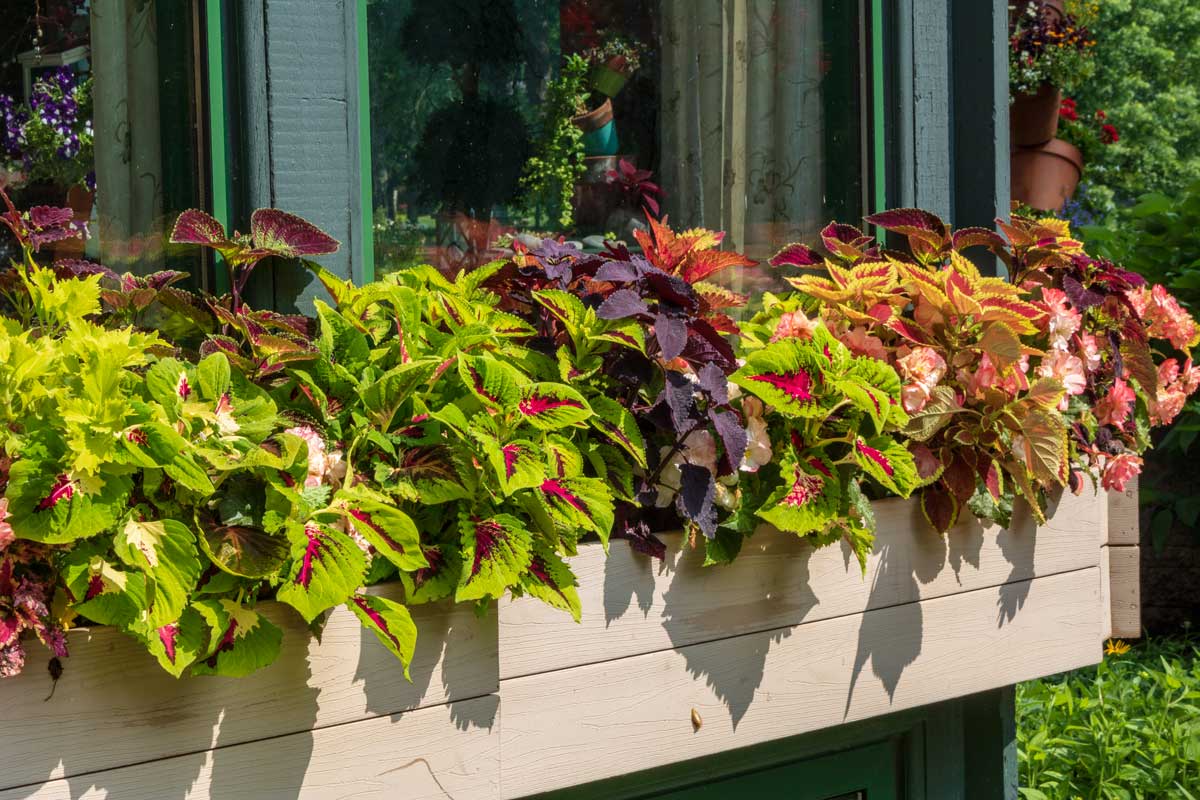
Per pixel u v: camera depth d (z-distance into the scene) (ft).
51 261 5.23
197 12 4.99
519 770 4.90
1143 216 14.30
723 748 5.44
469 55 6.04
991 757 7.08
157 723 4.07
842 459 5.43
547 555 4.69
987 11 6.82
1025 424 5.76
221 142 5.02
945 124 6.95
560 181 6.37
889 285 5.78
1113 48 61.16
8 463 3.81
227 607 4.04
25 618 3.69
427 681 4.61
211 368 4.15
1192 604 13.64
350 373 4.65
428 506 4.67
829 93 6.84
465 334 4.70
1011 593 6.32
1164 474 13.50
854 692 5.81
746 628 5.49
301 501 4.09
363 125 5.58
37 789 3.86
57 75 5.16
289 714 4.33
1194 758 8.70
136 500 4.03
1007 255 6.50
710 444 5.18
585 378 5.07
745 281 6.86
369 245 5.62
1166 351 12.84
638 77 6.54
